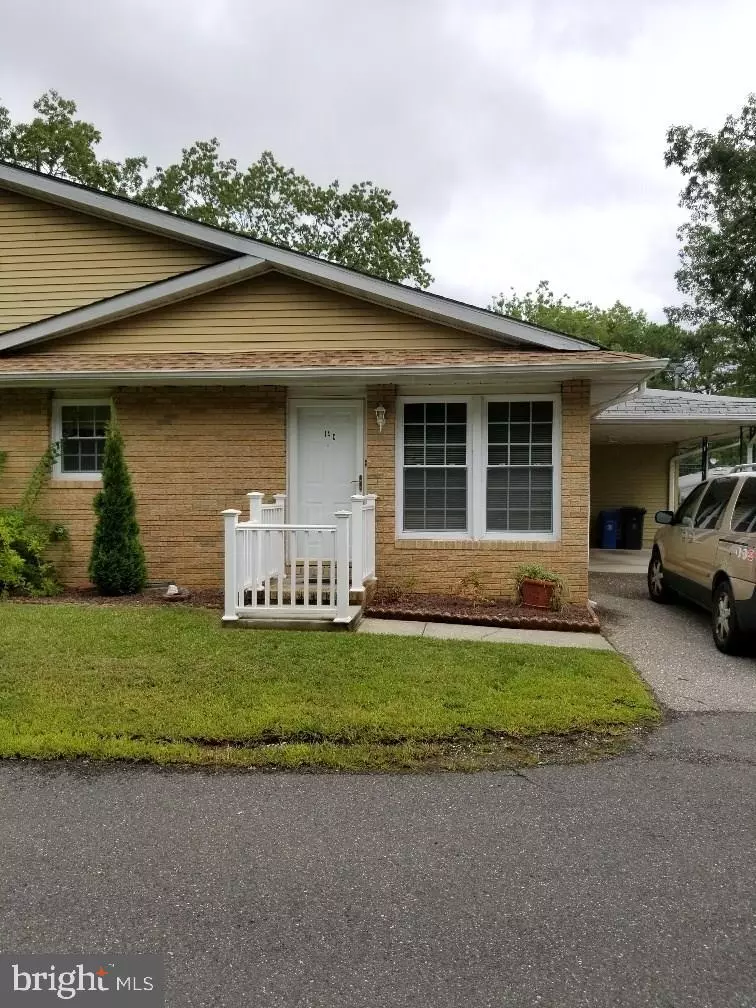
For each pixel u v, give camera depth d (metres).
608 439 16.42
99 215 10.68
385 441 8.98
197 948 2.52
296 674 5.53
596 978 2.37
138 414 9.38
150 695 5.07
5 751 4.25
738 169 23.95
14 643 6.19
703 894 2.88
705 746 4.53
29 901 2.81
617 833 3.39
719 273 25.55
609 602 9.69
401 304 9.54
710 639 7.49
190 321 9.88
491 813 3.59
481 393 8.91
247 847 3.25
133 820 3.50
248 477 9.29
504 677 5.60
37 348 10.01
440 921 2.69
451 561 8.90
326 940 2.57
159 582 9.38
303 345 9.80
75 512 9.49
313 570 9.28
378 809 3.63
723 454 38.06
